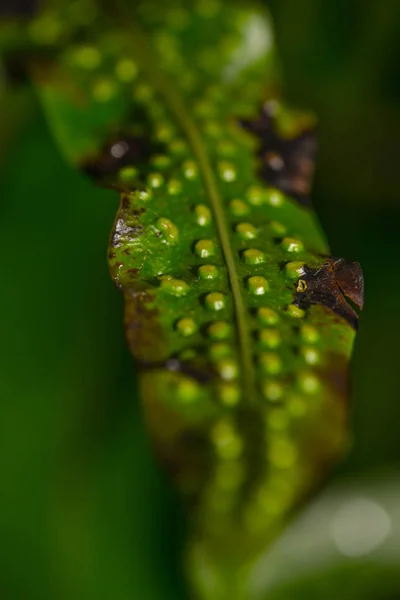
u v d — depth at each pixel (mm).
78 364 322
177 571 312
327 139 350
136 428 322
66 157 277
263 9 307
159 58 299
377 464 334
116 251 251
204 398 232
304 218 266
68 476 317
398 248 345
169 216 258
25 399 318
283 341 241
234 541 225
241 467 227
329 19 349
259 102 291
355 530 306
